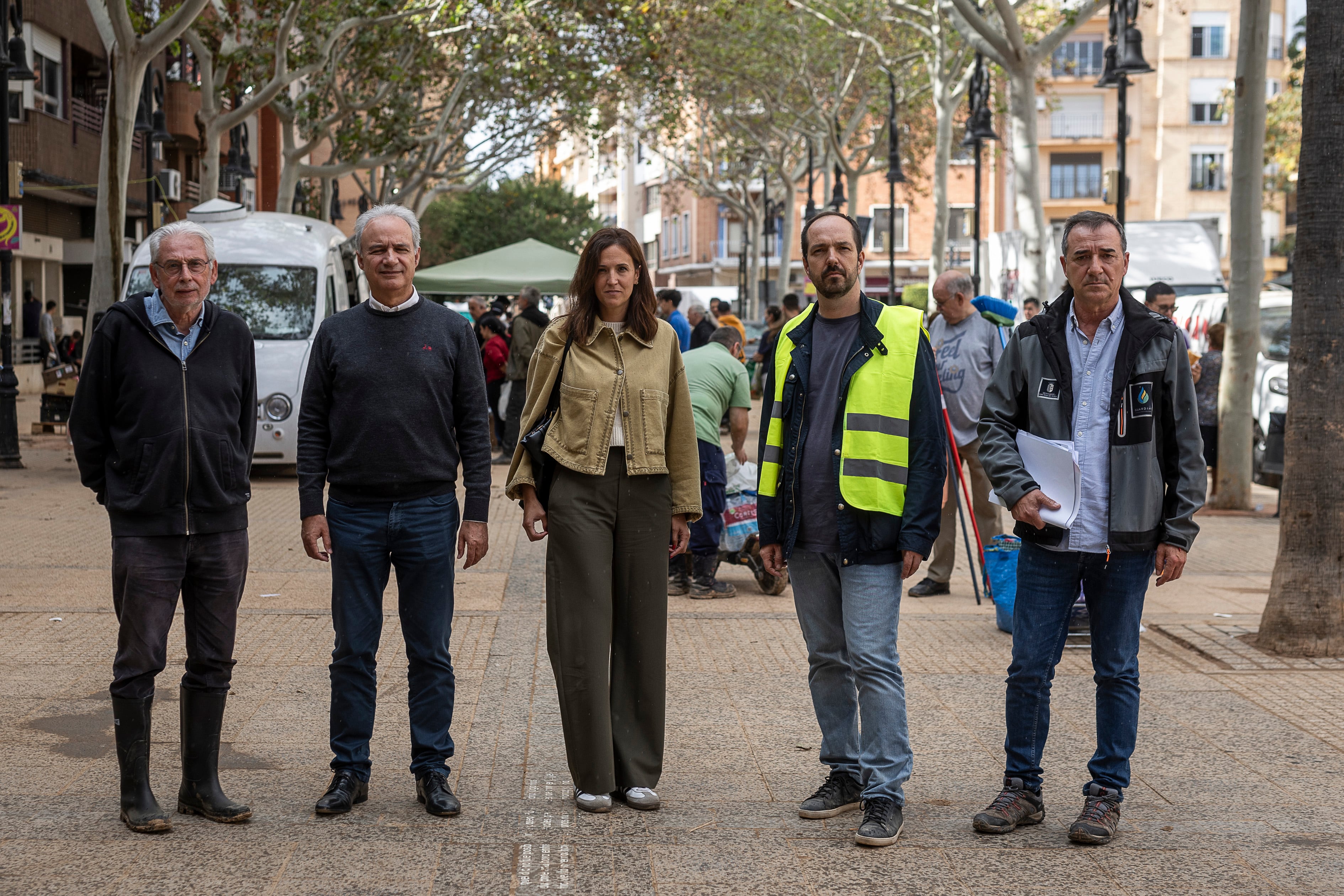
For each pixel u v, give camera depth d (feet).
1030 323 15.26
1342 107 22.75
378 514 15.34
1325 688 21.17
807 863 13.89
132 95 54.54
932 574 29.55
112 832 14.46
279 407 51.13
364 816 15.12
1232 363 44.80
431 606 15.48
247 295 53.93
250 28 73.36
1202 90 200.54
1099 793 14.83
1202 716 19.54
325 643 23.71
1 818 14.84
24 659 22.13
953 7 60.44
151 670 14.55
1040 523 14.69
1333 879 13.57
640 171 265.95
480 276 78.07
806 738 18.40
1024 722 15.16
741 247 167.84
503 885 13.19
